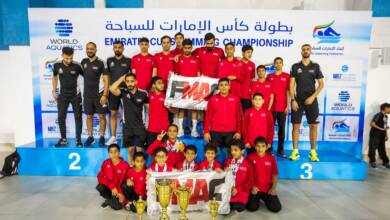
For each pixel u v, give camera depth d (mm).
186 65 4379
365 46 4820
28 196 3572
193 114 4445
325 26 4793
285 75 4434
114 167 3301
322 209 3273
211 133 3967
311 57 4863
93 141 4621
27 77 5039
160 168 3270
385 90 5332
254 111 3855
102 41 4832
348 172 4242
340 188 3914
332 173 4242
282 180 4211
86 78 4465
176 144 3658
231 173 3176
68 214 3100
